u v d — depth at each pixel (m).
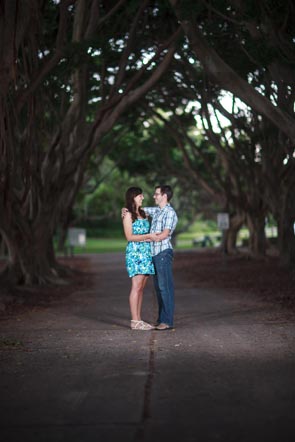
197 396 5.35
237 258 30.30
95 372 6.42
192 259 33.66
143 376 6.16
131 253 9.40
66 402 5.24
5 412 4.97
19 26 10.63
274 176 22.66
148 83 16.98
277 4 12.67
